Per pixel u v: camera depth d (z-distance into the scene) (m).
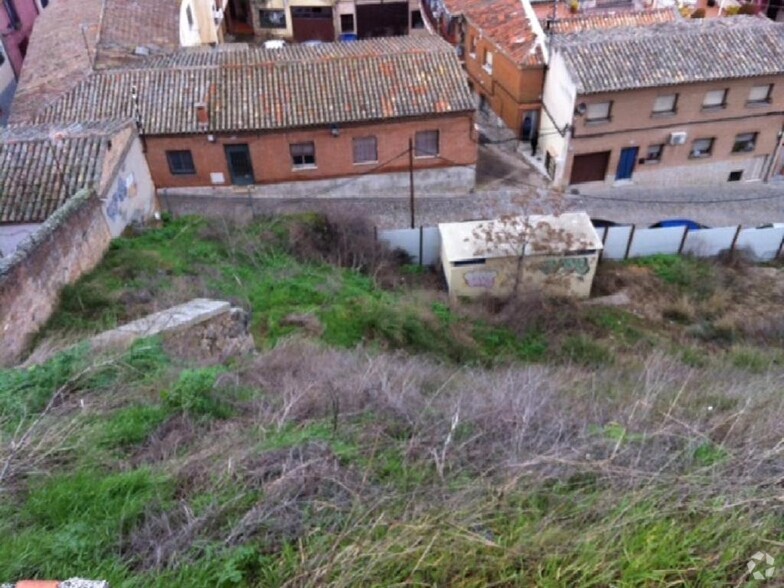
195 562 3.74
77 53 21.83
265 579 3.62
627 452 4.80
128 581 3.54
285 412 5.73
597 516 4.00
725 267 19.70
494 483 4.43
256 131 20.20
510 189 23.53
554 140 23.47
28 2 26.64
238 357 9.46
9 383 6.43
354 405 6.13
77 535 3.93
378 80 20.88
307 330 12.41
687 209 23.41
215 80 20.50
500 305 16.72
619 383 9.07
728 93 22.14
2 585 3.30
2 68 24.62
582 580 3.46
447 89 20.91
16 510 4.25
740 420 5.54
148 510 4.21
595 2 27.70
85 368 6.83
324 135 20.73
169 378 6.81
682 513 3.93
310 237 17.83
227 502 4.21
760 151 23.92
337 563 3.60
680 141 22.91
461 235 17.61
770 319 17.02
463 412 5.79
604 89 20.91
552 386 7.79
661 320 17.19
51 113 19.58
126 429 5.50
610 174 23.58
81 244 13.23
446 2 28.42
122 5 24.31
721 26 22.83
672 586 3.47
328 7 32.19
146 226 17.52
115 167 16.03
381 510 4.15
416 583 3.48
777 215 23.30
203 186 21.50
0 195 14.39
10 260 10.37
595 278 18.52
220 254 15.93
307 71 20.84
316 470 4.54
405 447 5.07
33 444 5.05
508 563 3.61
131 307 11.85
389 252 18.89
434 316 14.39
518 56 23.56
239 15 34.53
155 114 19.86
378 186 22.41
